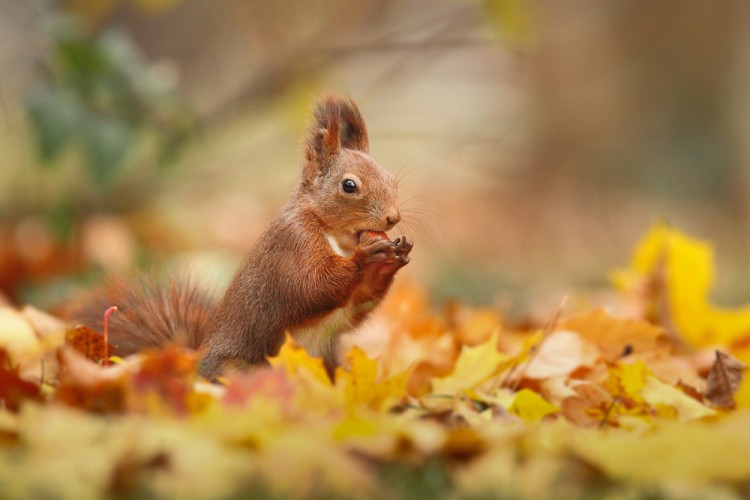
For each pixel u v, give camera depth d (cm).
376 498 411
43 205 1372
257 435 432
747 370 624
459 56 2898
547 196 2605
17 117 1442
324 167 690
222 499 398
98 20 1454
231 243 1434
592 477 441
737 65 2916
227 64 2045
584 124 2767
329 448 417
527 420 569
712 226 2588
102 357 599
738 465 434
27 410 445
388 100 2030
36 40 1161
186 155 1302
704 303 939
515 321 1124
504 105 2869
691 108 2916
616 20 2728
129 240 1261
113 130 1115
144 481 399
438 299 1369
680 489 432
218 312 666
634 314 950
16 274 1278
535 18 1645
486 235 2327
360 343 802
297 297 643
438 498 421
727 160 2883
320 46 1448
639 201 2744
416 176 2512
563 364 679
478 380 649
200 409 485
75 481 393
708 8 2875
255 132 1684
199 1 1858
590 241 2456
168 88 1148
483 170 2481
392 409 573
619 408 588
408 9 2547
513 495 421
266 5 1752
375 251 637
